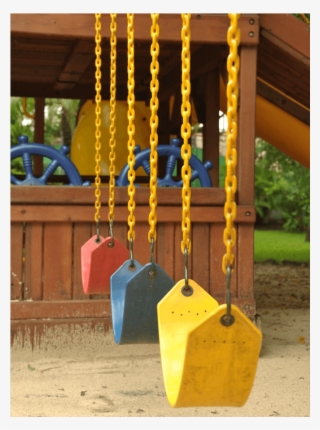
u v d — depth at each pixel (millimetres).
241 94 5781
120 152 10492
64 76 8844
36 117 11500
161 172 10719
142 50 7535
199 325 2064
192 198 5773
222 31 5688
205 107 8820
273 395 4352
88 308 5672
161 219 5727
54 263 5680
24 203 5605
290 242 16281
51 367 5195
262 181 19438
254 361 2115
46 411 3945
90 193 5676
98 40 4527
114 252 4074
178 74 8484
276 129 9938
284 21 5941
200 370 2105
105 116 10523
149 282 3123
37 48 7484
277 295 8875
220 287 5801
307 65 5973
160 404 4168
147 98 10516
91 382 4730
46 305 5617
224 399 2180
